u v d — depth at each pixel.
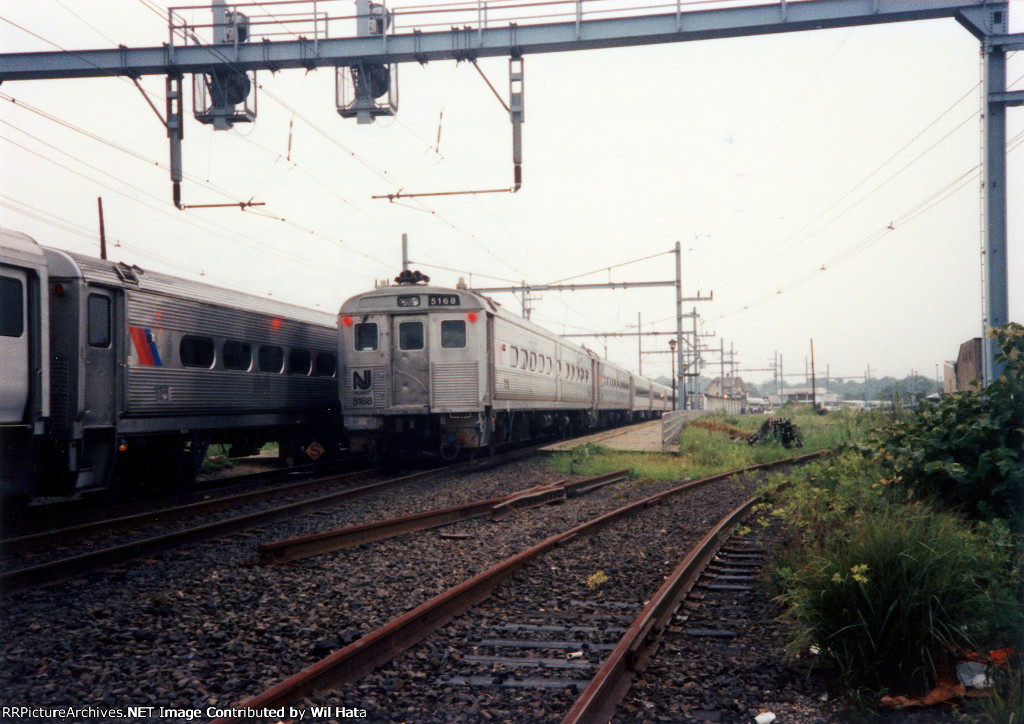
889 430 8.07
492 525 9.77
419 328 16.12
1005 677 4.20
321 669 4.19
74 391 10.23
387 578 6.82
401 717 3.95
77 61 11.95
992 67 10.82
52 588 6.46
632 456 19.70
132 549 7.49
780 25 11.27
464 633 5.36
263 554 7.21
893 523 5.29
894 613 4.57
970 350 19.81
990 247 10.73
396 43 11.86
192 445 13.23
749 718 4.00
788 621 5.39
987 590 4.90
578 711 3.73
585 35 11.62
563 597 6.42
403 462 18.17
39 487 10.27
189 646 4.97
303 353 17.00
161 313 12.10
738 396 93.25
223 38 12.02
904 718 3.99
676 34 11.47
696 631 5.41
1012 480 6.59
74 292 10.30
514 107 12.12
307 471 16.78
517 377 19.19
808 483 9.21
